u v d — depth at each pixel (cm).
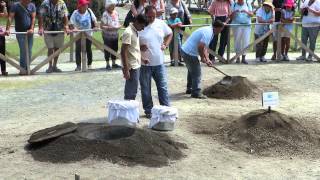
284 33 1596
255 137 782
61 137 723
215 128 849
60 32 1409
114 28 1450
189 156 723
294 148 763
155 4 1356
